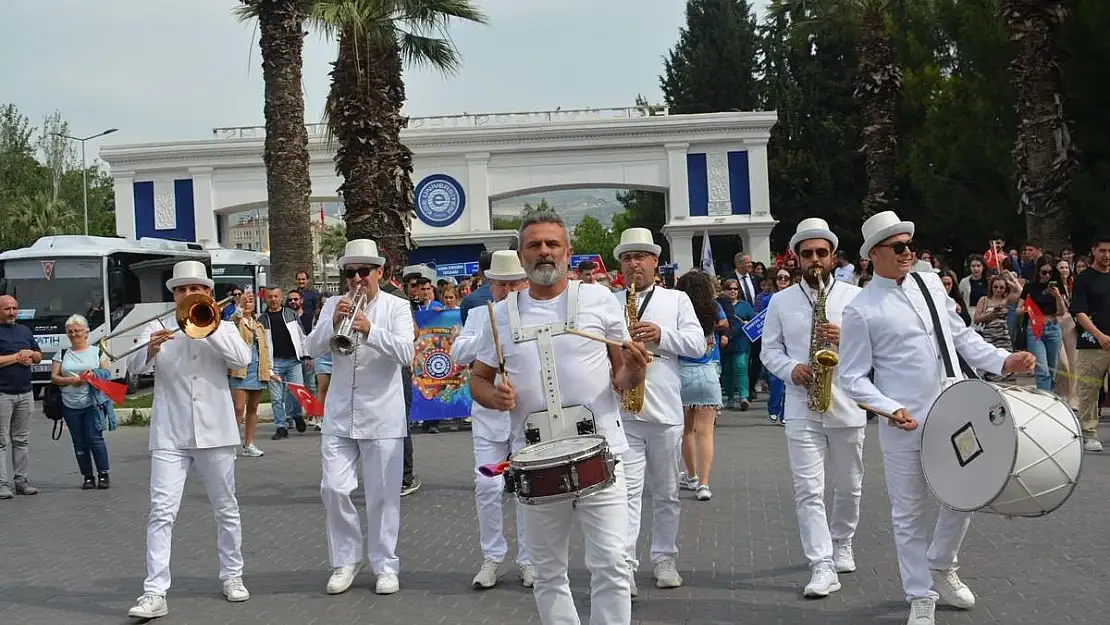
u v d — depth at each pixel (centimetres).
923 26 4125
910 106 4144
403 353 784
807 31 3662
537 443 531
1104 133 2628
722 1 6384
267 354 1478
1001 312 1545
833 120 5147
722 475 1201
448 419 1667
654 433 753
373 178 1931
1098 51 2516
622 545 525
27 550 972
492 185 3959
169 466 759
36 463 1530
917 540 645
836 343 731
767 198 3947
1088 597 696
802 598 723
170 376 767
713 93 6244
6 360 1241
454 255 3944
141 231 3991
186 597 791
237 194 3972
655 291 794
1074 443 582
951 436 612
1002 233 3384
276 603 768
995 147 3070
